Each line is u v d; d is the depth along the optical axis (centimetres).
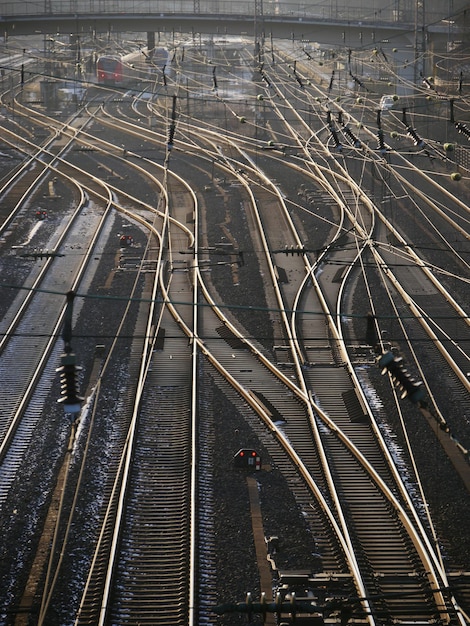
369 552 3572
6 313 6228
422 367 5356
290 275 7100
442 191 9562
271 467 4228
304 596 3234
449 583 3306
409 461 4300
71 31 19888
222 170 11144
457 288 6725
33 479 4103
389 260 7412
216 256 7638
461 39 16375
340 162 10938
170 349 5656
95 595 3262
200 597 3250
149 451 4372
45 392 5034
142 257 7569
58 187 10419
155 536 3650
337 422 4694
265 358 5481
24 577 3369
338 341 5734
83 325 6016
